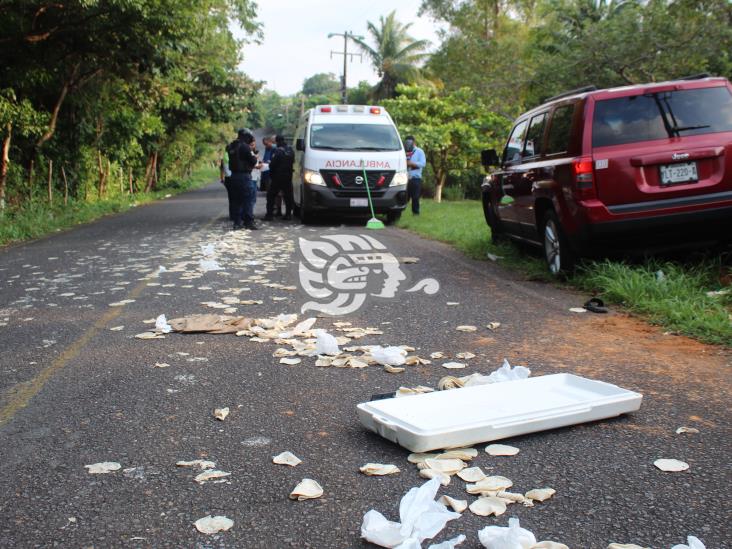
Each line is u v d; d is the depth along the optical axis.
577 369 4.34
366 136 15.02
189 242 11.73
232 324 5.59
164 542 2.40
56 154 20.25
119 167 27.66
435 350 4.87
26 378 4.32
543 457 3.04
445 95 35.03
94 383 4.20
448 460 2.96
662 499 2.64
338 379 4.24
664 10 19.89
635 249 6.73
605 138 6.63
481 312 6.05
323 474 2.92
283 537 2.42
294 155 16.95
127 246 11.41
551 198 7.12
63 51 16.42
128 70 18.22
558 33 28.62
